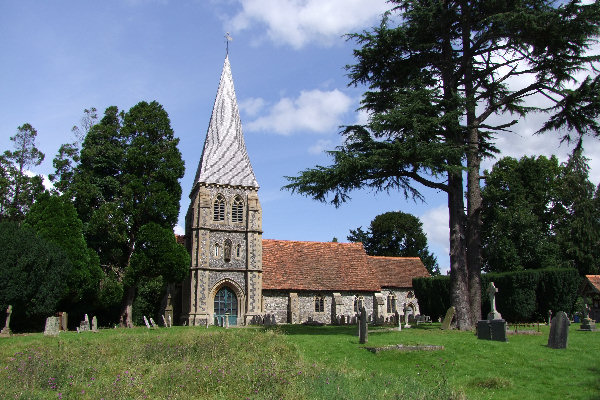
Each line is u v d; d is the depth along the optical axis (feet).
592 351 53.16
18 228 105.91
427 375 47.29
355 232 244.63
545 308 110.01
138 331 93.50
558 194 161.68
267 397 36.45
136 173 131.95
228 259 141.90
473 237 81.20
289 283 148.05
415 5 78.48
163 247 124.57
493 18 72.23
